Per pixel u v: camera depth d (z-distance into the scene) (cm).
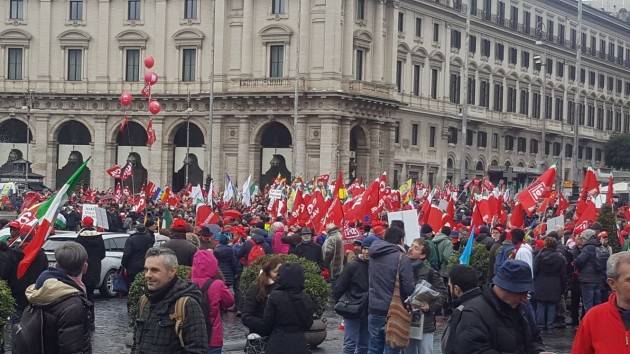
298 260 2186
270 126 9044
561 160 11719
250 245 2842
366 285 1828
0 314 1691
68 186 1816
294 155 8194
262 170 9075
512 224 2805
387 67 9438
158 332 1099
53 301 1086
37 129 9506
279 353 1349
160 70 9262
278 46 8931
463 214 4588
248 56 8962
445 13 10350
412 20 9875
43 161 9494
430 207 3055
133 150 9438
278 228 2933
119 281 2727
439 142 10375
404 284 1666
